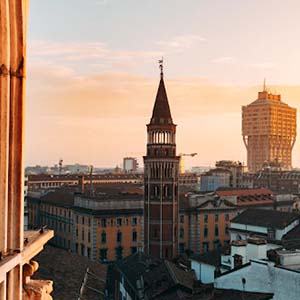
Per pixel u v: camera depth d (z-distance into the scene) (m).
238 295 37.53
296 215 86.19
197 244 117.69
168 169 99.06
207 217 119.69
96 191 133.50
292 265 37.59
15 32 7.66
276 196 138.38
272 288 36.88
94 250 108.38
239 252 46.78
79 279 36.91
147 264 61.44
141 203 113.56
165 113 100.19
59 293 31.83
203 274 57.50
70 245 120.62
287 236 79.44
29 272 8.01
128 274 61.31
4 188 7.38
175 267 54.81
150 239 98.81
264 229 85.56
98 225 109.00
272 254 38.56
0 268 6.59
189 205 118.88
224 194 131.38
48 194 144.00
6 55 7.46
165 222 98.38
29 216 148.50
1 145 7.41
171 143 99.62
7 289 7.12
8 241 7.45
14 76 7.67
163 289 49.06
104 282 40.09
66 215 124.06
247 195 134.38
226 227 122.06
